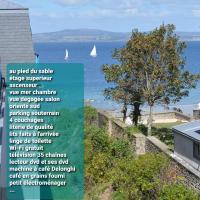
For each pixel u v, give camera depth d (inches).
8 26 829.2
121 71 1194.6
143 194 806.5
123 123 1171.3
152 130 1304.1
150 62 1152.8
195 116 1702.8
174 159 830.5
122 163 886.4
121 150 1027.9
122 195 832.9
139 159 844.6
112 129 1195.9
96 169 938.1
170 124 1620.3
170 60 1155.3
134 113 1296.8
